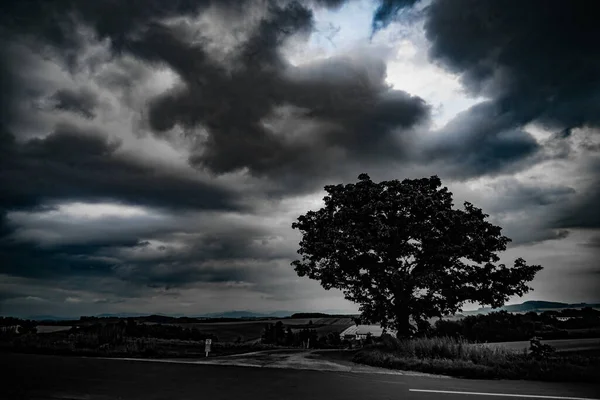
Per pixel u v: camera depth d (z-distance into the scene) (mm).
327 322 102750
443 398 9047
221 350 28047
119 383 10523
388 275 24969
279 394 9336
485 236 26109
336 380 11961
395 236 25484
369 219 26469
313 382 11445
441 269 25438
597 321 39406
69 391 9234
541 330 33906
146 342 26938
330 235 26047
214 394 9211
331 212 28234
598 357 15422
